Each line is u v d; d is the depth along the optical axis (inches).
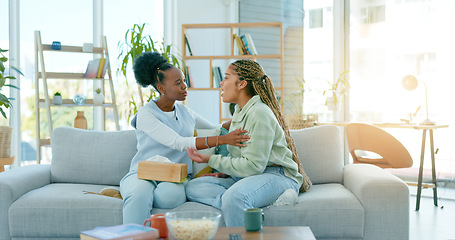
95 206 103.8
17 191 108.2
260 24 236.5
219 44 280.2
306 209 100.7
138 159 117.4
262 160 103.2
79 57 241.9
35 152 236.7
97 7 245.9
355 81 241.8
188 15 265.7
